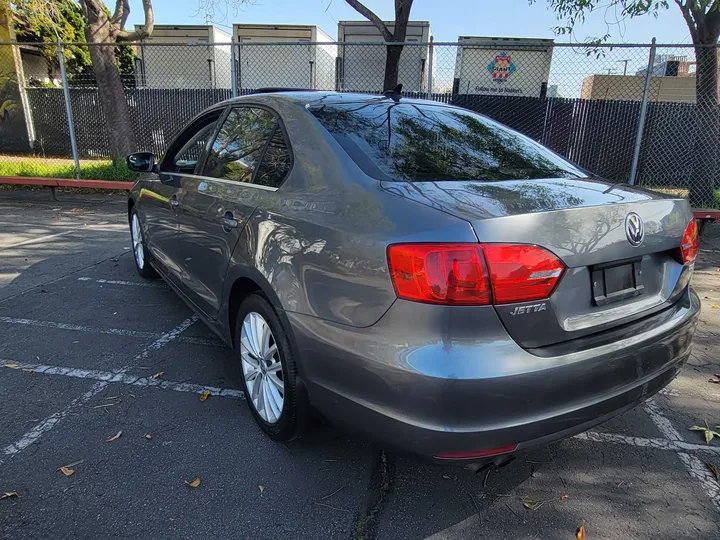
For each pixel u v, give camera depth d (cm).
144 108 1279
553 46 745
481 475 237
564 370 177
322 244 202
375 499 221
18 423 266
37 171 1040
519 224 173
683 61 938
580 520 212
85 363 333
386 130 250
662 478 238
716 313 448
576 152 1111
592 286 192
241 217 259
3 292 462
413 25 1112
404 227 178
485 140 272
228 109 329
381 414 181
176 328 390
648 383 207
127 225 760
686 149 1058
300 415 229
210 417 276
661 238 215
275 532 202
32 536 196
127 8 1068
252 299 254
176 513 210
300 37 1191
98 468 234
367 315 183
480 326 169
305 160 236
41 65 1730
